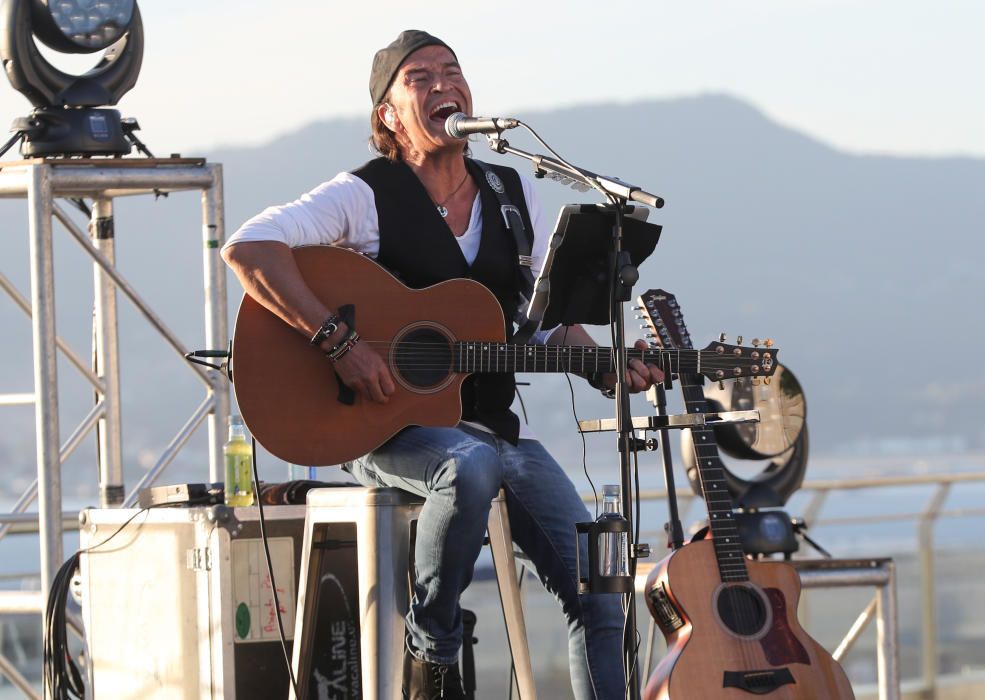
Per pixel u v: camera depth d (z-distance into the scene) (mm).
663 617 8039
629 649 6879
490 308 7520
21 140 9641
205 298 9977
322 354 7281
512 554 7566
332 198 7520
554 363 7539
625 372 6930
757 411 7008
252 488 8016
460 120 7105
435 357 7426
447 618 7047
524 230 7926
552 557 7598
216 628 7527
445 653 7070
